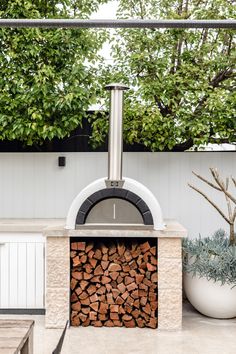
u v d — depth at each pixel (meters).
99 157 5.43
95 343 3.97
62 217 5.43
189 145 5.70
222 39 5.45
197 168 5.38
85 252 4.46
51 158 5.43
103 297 4.46
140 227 4.29
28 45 5.07
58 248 4.37
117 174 4.37
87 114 5.46
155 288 4.40
